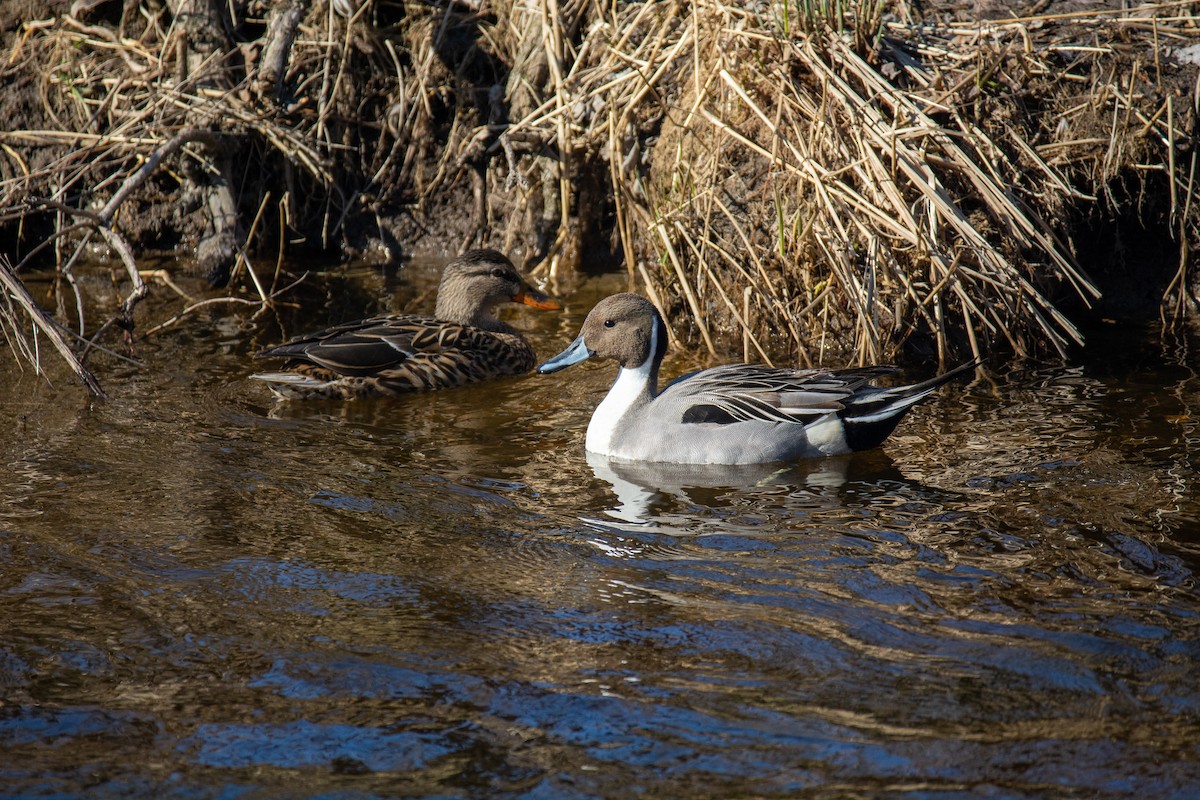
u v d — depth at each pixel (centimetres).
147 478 1077
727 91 1534
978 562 895
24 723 723
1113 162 1470
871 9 1522
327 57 1825
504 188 1812
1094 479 1034
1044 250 1448
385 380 1341
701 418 1128
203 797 661
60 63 1867
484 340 1428
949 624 811
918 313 1396
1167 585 848
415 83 1833
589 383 1384
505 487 1070
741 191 1508
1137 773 658
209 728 719
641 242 1653
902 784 657
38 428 1191
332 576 900
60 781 672
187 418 1234
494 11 1852
